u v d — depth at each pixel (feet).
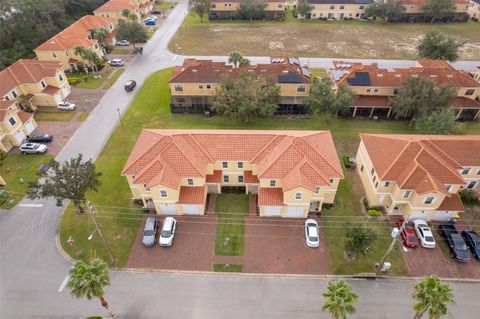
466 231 138.92
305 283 124.26
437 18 399.85
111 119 218.18
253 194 160.76
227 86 208.23
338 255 133.59
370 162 155.74
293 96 224.12
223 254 134.00
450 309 115.65
